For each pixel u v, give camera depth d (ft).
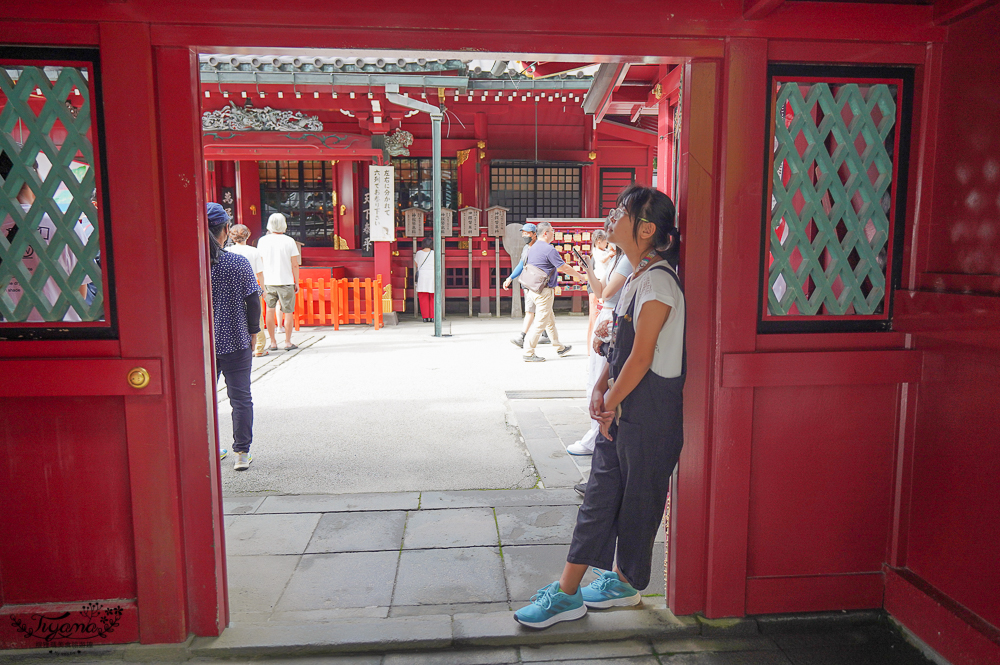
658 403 6.62
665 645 7.21
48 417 6.75
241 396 12.54
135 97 6.31
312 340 29.55
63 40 6.28
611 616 7.54
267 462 13.21
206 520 7.02
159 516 6.82
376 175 35.01
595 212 43.75
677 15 6.66
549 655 6.98
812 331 7.28
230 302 12.09
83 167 8.74
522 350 26.68
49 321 6.68
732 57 6.78
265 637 7.11
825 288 7.33
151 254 6.51
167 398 6.68
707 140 6.95
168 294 6.67
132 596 7.06
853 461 7.54
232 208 41.37
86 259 6.65
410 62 30.04
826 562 7.65
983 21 6.37
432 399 18.48
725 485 7.27
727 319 7.06
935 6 6.85
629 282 6.87
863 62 6.98
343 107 34.45
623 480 6.96
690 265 7.06
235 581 8.50
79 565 6.98
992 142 6.24
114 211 6.43
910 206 7.24
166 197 6.56
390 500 11.18
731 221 6.96
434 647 7.08
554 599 7.36
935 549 7.15
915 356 7.29
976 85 6.46
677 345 6.62
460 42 6.58
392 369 22.80
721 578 7.41
